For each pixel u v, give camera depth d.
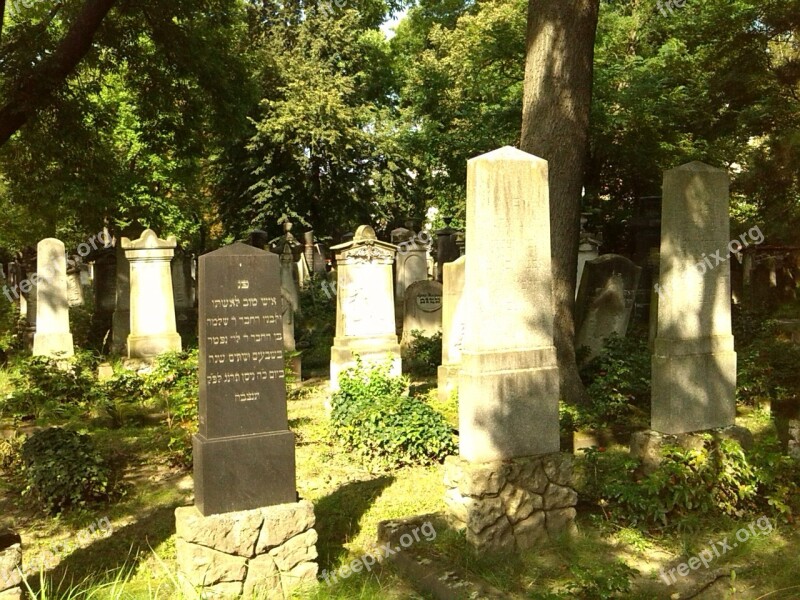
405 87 35.78
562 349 10.16
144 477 8.31
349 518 6.75
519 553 5.83
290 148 33.81
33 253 27.73
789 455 7.22
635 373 10.37
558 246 10.08
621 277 12.48
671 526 6.22
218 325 5.17
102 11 10.70
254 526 5.13
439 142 24.98
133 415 10.80
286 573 5.24
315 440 9.50
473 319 5.98
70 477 7.22
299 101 33.34
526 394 6.12
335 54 35.72
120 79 20.31
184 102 15.30
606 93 21.27
